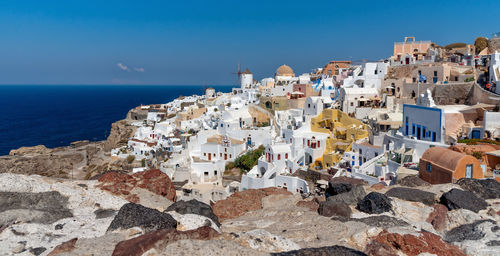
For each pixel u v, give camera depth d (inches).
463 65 2475.4
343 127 2321.6
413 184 881.5
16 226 574.6
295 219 685.9
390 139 1759.4
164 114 4894.2
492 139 1433.3
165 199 813.9
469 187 782.5
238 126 3024.1
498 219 636.7
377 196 719.1
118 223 569.3
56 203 690.8
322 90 3248.0
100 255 468.1
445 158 999.6
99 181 830.5
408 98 2359.7
